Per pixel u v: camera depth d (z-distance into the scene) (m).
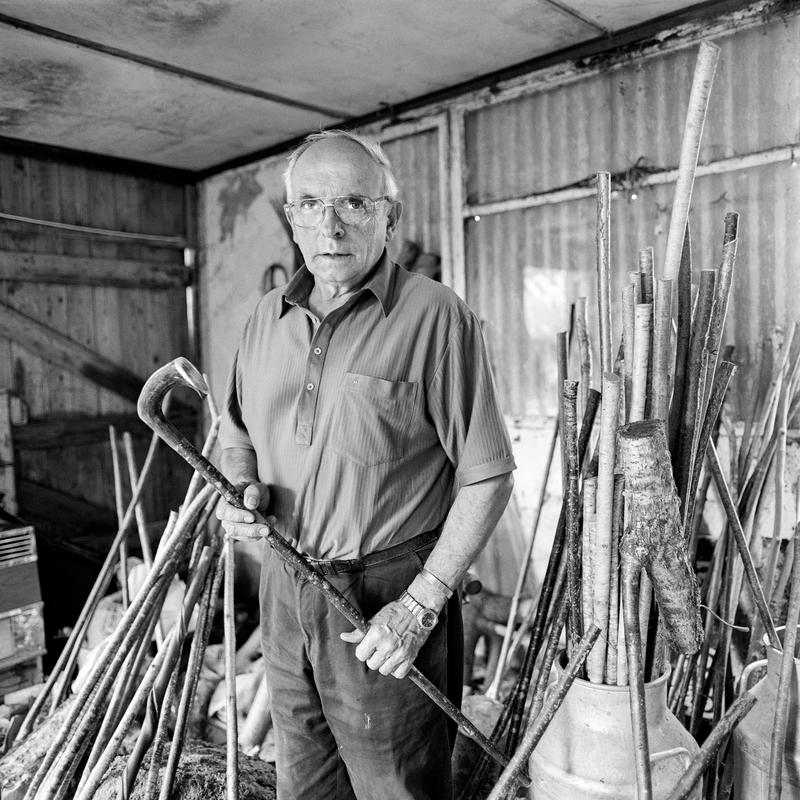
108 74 3.04
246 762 2.05
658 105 2.77
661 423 1.22
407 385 1.39
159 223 4.59
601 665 1.34
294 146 4.03
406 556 1.42
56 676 2.56
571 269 3.08
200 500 1.99
